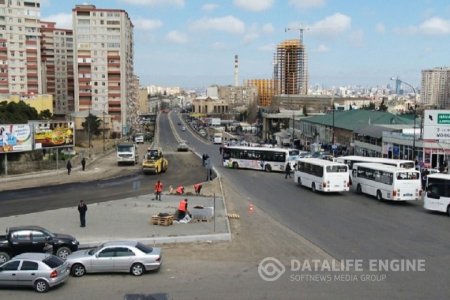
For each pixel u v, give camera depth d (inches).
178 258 968.3
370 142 2967.5
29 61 5757.9
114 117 6102.4
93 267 862.5
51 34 6850.4
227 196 1715.1
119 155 2696.9
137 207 1451.8
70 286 810.8
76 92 6038.4
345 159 2110.0
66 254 960.3
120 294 769.6
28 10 5708.7
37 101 4648.1
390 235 1156.5
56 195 1715.1
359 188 1811.0
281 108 7657.5
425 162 2321.6
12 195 1723.7
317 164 1828.2
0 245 937.5
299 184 2012.8
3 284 788.0
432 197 1439.5
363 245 1063.6
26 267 786.8
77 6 5959.6
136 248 876.0
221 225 1226.0
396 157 2598.4
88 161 2854.3
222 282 822.5
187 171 2461.9
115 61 6038.4
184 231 1151.0
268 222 1302.9
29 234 949.2
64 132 2370.8
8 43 5634.8
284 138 4591.5
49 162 2416.3
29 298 754.8
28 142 2217.0
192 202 1550.2
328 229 1222.3
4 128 2126.0
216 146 4478.3
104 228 1178.0
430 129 2303.2
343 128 3444.9
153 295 638.5
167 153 3538.4
